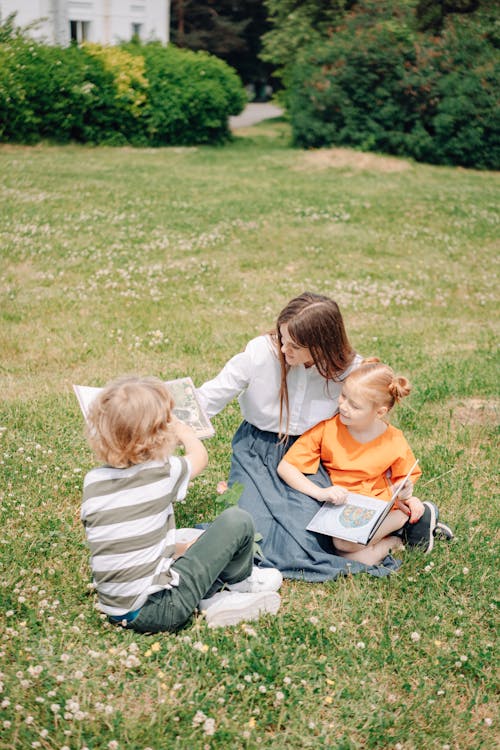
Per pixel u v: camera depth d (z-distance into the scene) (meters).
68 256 9.23
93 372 6.08
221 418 5.24
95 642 3.01
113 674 2.88
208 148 19.75
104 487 2.96
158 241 10.14
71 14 24.33
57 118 18.08
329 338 3.45
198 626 3.10
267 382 3.67
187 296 8.12
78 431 4.95
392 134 18.88
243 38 43.06
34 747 2.52
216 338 6.93
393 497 3.49
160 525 3.00
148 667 2.89
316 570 3.49
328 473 3.76
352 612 3.28
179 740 2.59
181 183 14.21
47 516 3.93
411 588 3.45
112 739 2.57
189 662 2.90
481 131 18.08
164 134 19.89
